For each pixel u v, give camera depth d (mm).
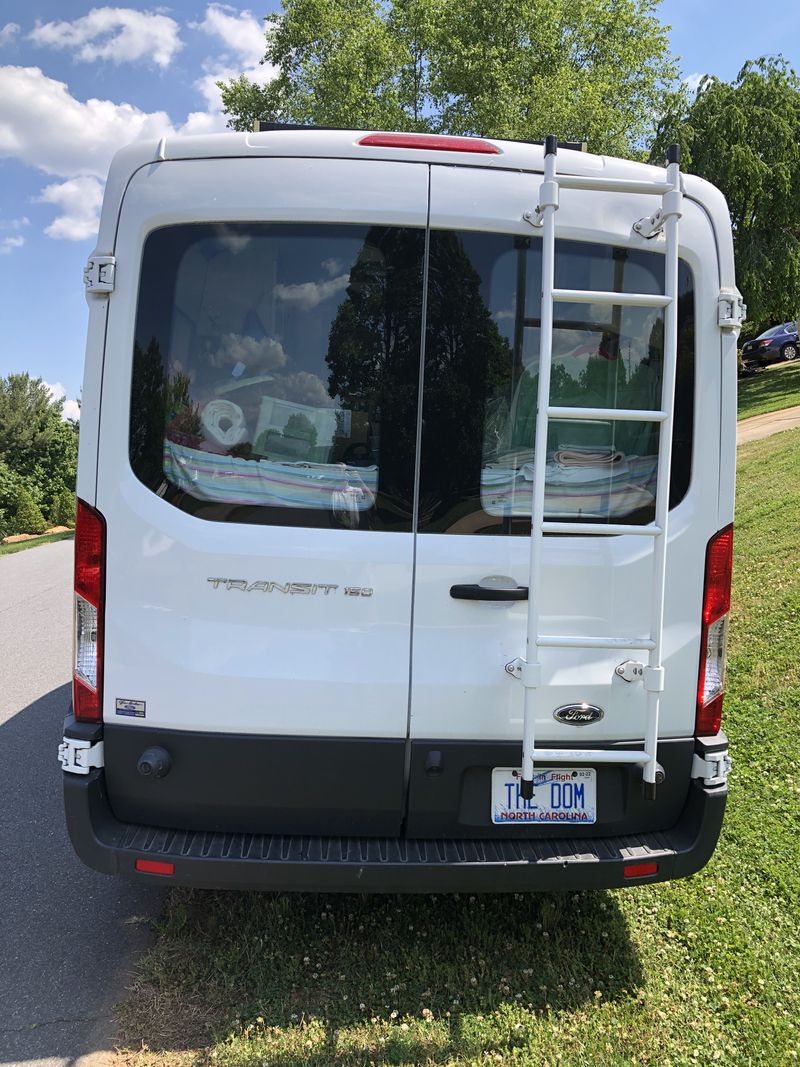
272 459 2406
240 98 27344
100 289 2350
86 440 2393
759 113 22953
